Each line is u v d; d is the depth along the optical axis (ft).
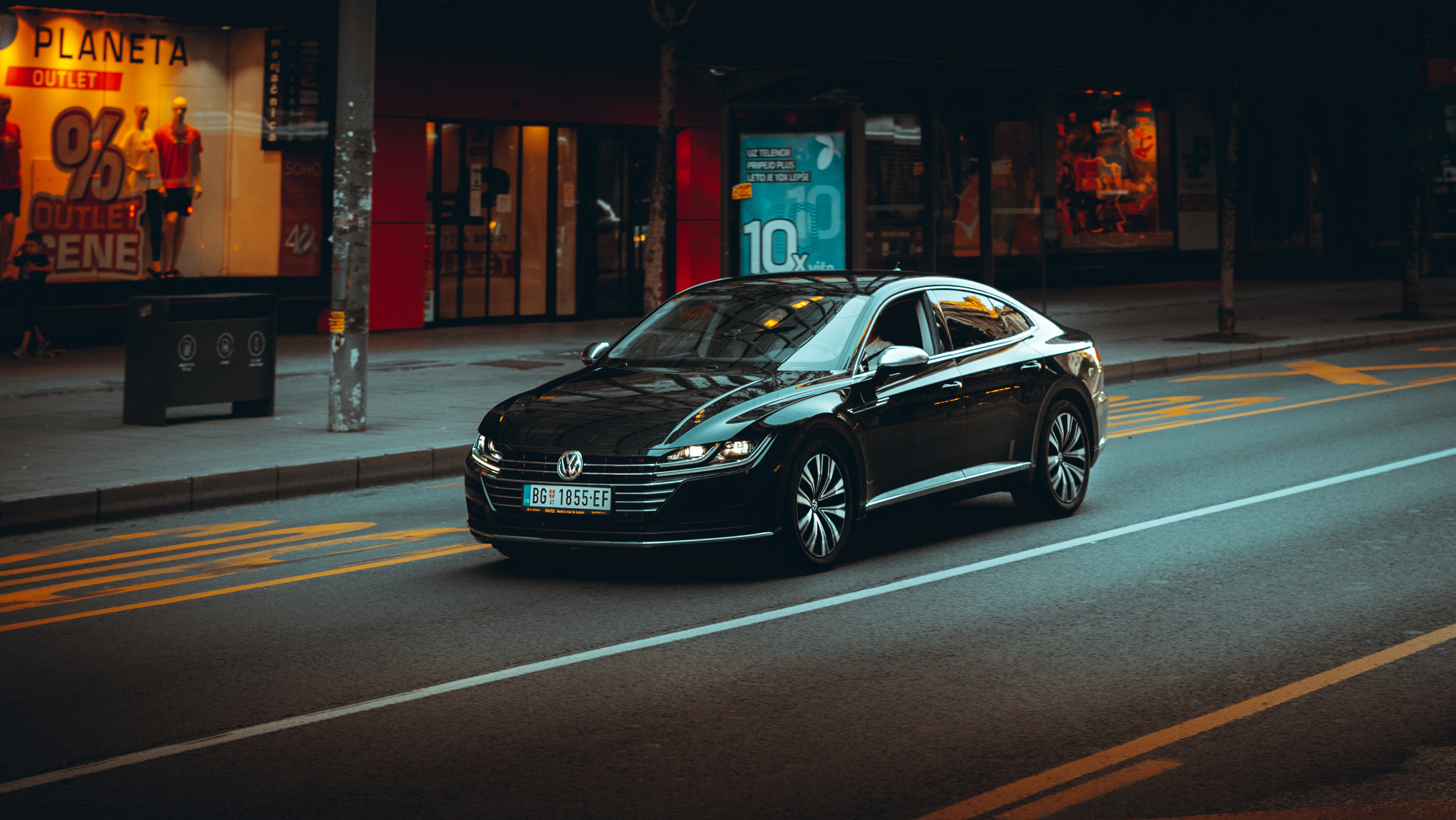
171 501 33.73
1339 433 42.78
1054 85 60.85
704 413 24.91
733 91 57.16
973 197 73.10
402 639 21.86
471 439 40.52
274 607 24.17
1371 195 130.21
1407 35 79.82
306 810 14.90
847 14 88.69
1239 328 75.82
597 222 82.07
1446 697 18.21
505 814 14.73
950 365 28.76
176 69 66.13
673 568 26.73
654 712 18.06
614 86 80.53
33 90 62.13
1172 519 30.71
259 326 44.86
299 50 69.51
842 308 28.14
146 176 65.62
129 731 17.54
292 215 70.18
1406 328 74.84
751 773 15.83
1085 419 31.96
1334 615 22.44
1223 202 70.23
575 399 26.20
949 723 17.51
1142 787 15.29
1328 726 17.17
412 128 73.46
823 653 20.72
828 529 26.14
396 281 73.51
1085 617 22.62
